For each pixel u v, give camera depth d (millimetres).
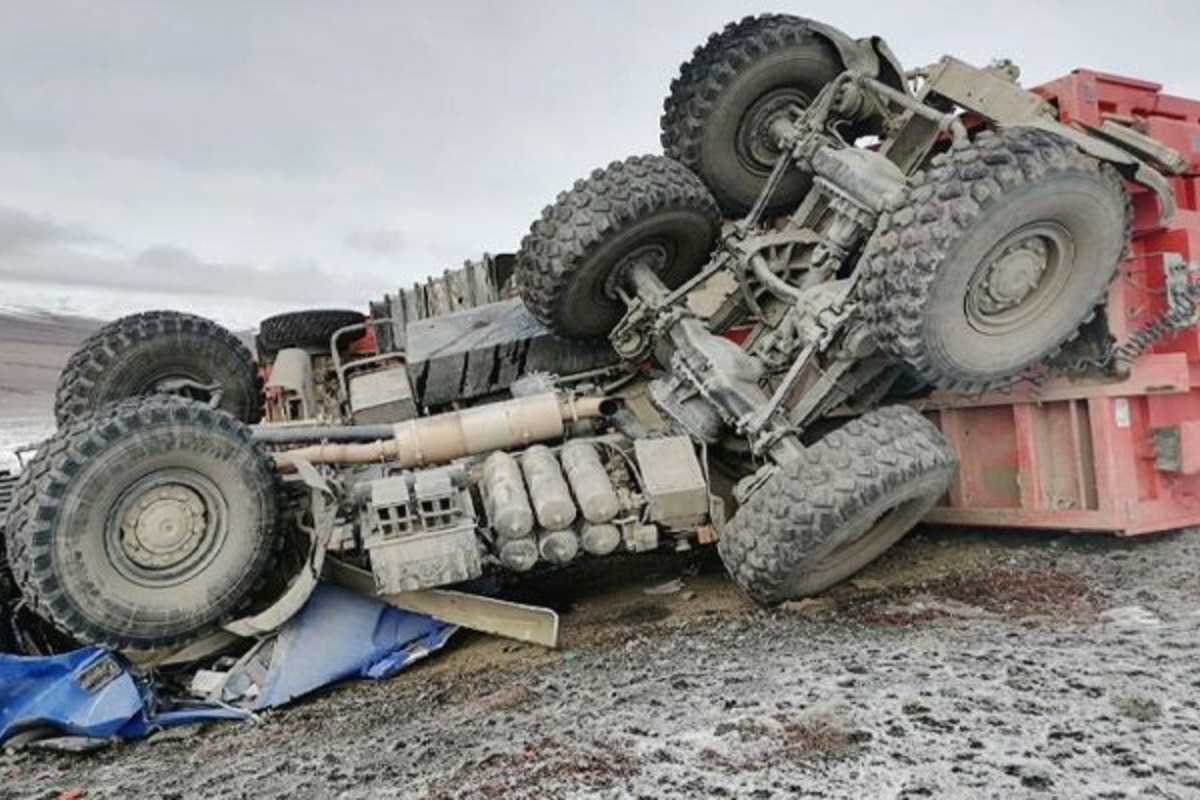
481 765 2785
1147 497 4734
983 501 5137
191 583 3885
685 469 4500
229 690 3898
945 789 2322
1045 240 4094
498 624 4219
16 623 4004
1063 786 2293
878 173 4785
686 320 5152
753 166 6094
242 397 6684
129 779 3105
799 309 4672
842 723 2783
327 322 8547
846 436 4035
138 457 3758
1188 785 2258
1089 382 4637
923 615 4004
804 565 4023
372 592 4273
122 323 6312
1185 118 5184
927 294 3826
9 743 3471
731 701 3088
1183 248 4562
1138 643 3355
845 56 5488
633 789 2486
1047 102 4719
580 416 4844
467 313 6512
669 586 5070
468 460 4711
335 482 4379
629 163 5227
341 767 2957
